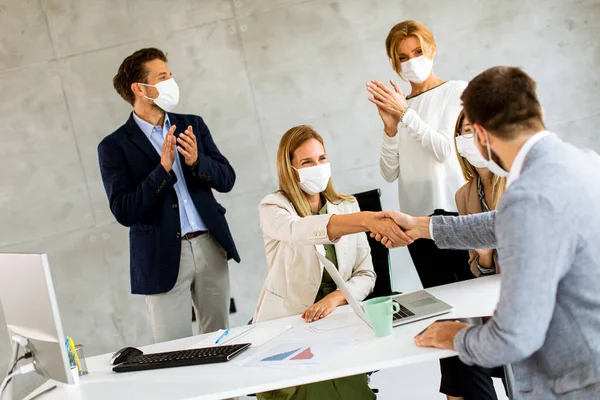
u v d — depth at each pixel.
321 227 2.21
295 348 1.88
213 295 3.14
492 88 1.42
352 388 2.24
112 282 4.24
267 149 4.20
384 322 1.80
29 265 1.81
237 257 3.18
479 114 1.44
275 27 4.12
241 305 4.27
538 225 1.30
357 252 2.54
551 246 1.30
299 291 2.42
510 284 1.33
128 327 4.27
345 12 4.09
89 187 4.19
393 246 2.14
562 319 1.38
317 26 4.11
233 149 4.20
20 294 1.90
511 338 1.33
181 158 3.11
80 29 4.11
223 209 3.22
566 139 4.11
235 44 4.14
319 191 2.45
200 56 4.14
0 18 4.09
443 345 1.59
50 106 4.14
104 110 4.15
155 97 3.03
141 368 2.03
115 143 3.08
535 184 1.33
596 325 1.35
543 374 1.44
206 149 3.22
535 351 1.44
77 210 4.20
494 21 4.06
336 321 2.09
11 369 2.02
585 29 4.04
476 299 2.00
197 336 2.36
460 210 2.50
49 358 1.89
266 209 2.43
